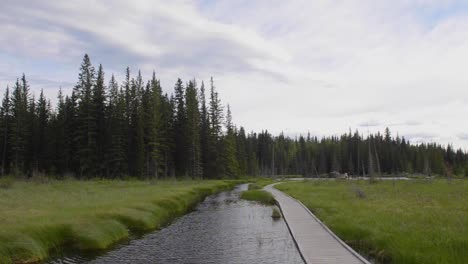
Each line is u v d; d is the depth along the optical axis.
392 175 123.25
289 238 20.08
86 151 65.12
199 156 83.38
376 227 18.83
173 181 64.25
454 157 143.88
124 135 71.06
